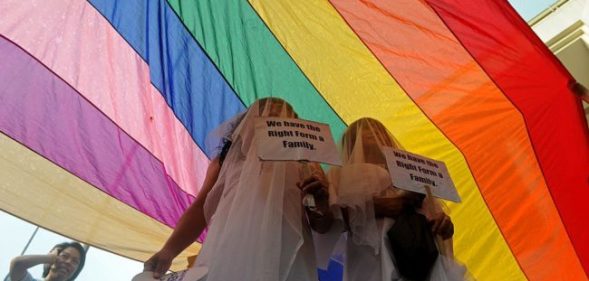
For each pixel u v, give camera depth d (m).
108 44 1.94
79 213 2.02
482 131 2.11
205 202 1.26
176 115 2.16
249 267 0.93
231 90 2.16
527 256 2.20
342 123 2.23
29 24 1.76
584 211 2.04
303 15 1.92
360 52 2.01
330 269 2.17
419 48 1.91
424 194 1.17
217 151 1.50
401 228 1.08
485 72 1.92
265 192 1.08
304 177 1.19
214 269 0.94
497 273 2.23
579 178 2.00
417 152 2.23
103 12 1.88
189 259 1.41
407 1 1.73
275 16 1.96
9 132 1.80
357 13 1.85
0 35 1.72
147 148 2.15
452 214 2.23
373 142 1.45
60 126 1.91
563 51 3.25
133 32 1.96
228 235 1.00
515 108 2.00
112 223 2.11
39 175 1.90
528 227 2.17
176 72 2.10
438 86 2.03
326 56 2.05
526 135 2.04
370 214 1.13
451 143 2.20
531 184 2.11
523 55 1.80
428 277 1.04
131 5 1.92
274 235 0.98
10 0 1.69
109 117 2.02
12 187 1.85
